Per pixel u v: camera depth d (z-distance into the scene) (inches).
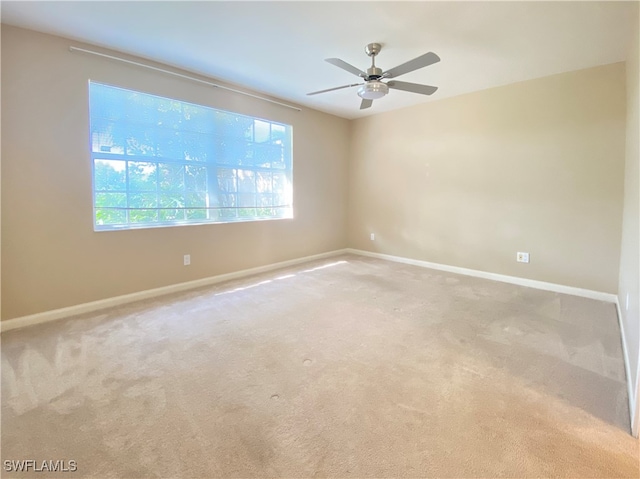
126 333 100.0
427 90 114.8
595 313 118.1
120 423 61.3
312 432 59.5
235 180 163.0
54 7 90.4
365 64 129.5
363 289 145.9
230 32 104.6
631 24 97.6
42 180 107.5
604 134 130.5
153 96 131.2
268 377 76.8
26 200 105.0
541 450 55.2
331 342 94.5
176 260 142.7
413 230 196.7
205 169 150.6
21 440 56.8
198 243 149.9
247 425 61.2
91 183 117.9
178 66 133.9
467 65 130.0
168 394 70.2
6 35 99.0
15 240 103.7
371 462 52.9
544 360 84.7
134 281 130.5
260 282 157.2
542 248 149.2
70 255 114.3
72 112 111.9
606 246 132.9
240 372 78.9
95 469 51.3
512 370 79.9
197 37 108.3
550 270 147.6
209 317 113.0
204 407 66.1
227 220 161.3
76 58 111.5
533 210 150.6
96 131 118.6
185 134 142.4
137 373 78.0
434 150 183.2
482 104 162.6
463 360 84.7
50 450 54.8
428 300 131.4
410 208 197.2
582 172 136.6
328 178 214.1
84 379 75.4
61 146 110.4
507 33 103.7
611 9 89.7
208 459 53.4
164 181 137.6
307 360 84.4
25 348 90.0
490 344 93.5
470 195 170.9
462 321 110.0
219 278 158.9
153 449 55.4
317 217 209.5
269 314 115.6
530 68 133.3
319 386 73.3
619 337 98.3
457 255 178.4
